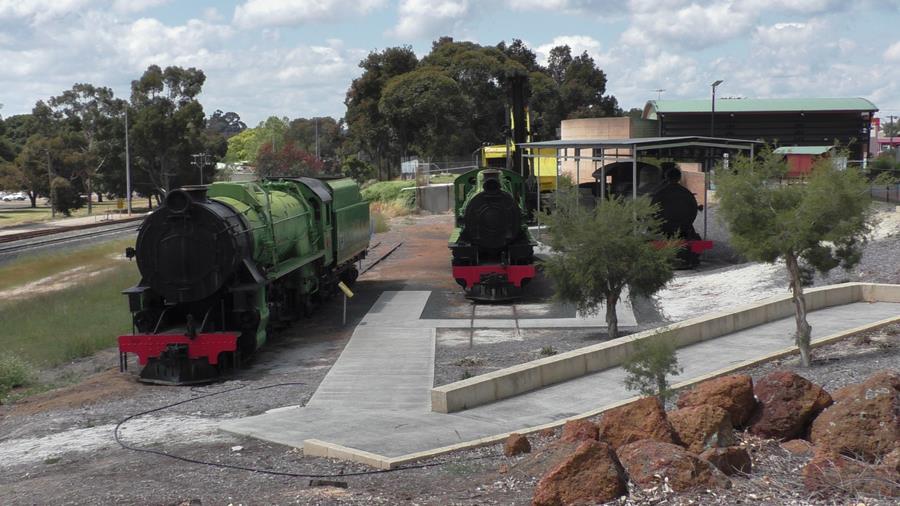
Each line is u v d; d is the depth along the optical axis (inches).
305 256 873.5
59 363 736.3
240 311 669.9
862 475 307.6
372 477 370.6
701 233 1398.9
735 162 575.5
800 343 556.4
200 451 431.5
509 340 746.8
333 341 771.4
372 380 600.7
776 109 2497.5
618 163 1245.7
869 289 815.1
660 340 465.7
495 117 3378.4
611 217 711.1
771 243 546.6
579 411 495.5
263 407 537.0
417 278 1181.7
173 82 3629.4
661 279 718.5
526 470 345.4
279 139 4909.0
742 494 299.6
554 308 908.6
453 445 420.8
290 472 383.2
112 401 574.2
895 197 1441.9
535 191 1487.5
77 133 3909.9
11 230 2469.2
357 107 3501.5
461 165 3169.3
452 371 622.5
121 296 1051.9
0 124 4512.8
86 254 1574.8
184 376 633.6
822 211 534.9
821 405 365.4
